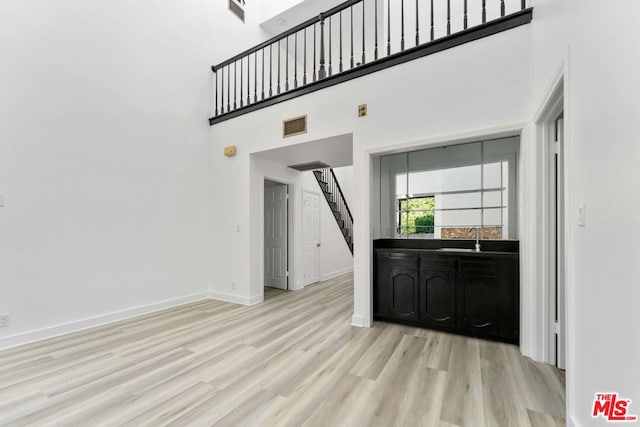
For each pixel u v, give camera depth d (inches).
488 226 130.6
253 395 72.3
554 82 70.9
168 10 159.5
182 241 163.2
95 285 125.8
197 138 173.6
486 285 106.7
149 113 148.9
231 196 170.9
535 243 91.4
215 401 69.9
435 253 116.5
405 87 115.6
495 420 62.8
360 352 97.2
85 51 125.2
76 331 118.1
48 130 113.6
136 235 141.6
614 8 43.9
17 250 105.3
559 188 85.5
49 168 113.6
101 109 129.9
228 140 172.4
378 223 144.0
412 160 146.8
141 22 146.4
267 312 145.7
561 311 84.9
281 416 64.1
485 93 100.9
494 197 129.6
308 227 222.5
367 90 124.2
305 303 164.1
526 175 94.7
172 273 157.2
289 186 206.2
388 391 73.9
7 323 102.4
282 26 228.5
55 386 76.7
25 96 108.0
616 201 43.8
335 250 262.2
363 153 124.5
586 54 53.6
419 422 62.1
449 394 72.5
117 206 134.5
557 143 88.3
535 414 64.9
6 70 103.8
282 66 256.2
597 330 49.1
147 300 145.0
